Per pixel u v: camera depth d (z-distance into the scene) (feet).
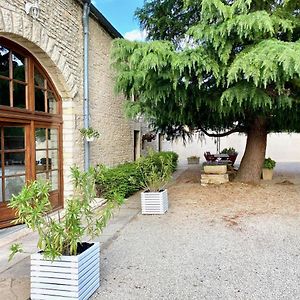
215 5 19.44
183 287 10.25
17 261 12.65
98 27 29.09
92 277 9.82
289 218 18.89
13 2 16.37
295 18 21.85
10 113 17.79
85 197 10.14
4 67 17.70
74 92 23.47
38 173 20.27
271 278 10.84
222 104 21.63
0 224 17.39
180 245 14.38
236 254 13.15
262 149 30.55
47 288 9.09
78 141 24.23
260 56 17.88
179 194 26.81
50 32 20.13
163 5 29.01
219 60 21.07
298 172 43.70
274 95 22.54
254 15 18.81
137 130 43.21
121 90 25.20
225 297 9.56
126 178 25.88
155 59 19.63
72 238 9.09
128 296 9.67
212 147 66.44
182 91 23.44
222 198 24.56
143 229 17.13
